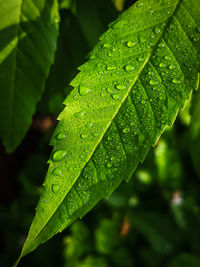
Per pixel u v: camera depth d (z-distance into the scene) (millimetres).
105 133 132
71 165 129
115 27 142
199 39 137
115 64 137
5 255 708
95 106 134
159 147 587
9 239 719
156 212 631
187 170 631
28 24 165
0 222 741
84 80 136
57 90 212
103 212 680
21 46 167
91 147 130
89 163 130
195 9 141
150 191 632
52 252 698
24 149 761
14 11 164
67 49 206
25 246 122
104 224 658
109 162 130
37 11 166
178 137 581
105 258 654
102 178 129
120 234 662
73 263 654
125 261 640
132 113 133
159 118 132
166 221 625
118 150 130
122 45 140
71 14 202
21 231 729
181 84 133
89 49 203
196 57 135
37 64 169
